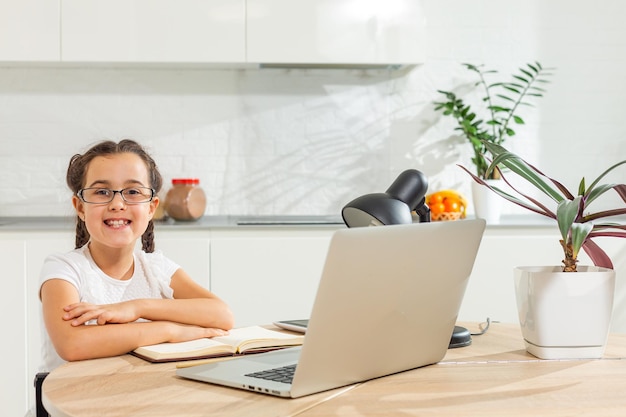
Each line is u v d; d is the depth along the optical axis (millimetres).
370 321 1237
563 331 1472
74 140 3795
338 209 3928
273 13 3516
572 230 1444
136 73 3812
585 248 1583
